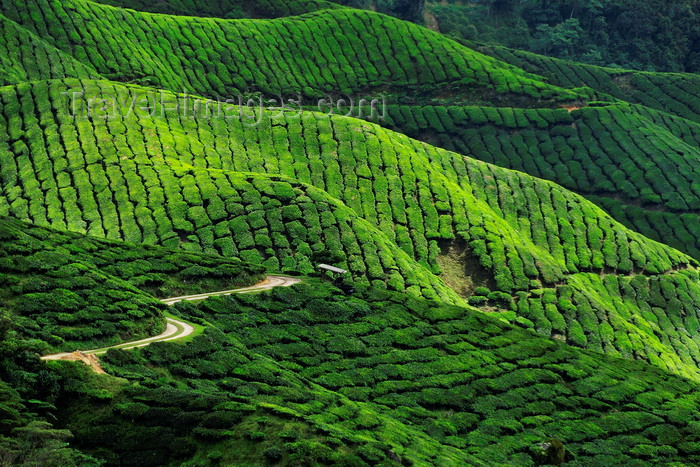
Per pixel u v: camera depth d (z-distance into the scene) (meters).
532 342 104.75
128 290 82.94
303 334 91.56
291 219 133.12
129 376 64.88
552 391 93.81
